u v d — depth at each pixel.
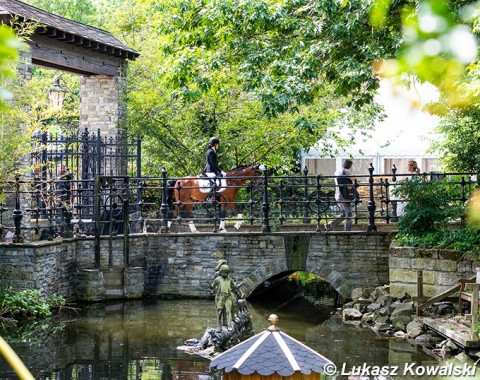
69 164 23.64
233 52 17.00
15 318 14.43
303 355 6.53
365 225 18.02
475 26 4.54
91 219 20.22
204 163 22.89
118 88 24.27
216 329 12.22
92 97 24.42
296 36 15.59
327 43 14.67
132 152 21.61
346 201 17.03
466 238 14.25
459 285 13.12
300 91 14.83
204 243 17.25
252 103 21.91
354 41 14.57
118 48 23.39
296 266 16.86
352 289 16.61
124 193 17.73
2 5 17.98
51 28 19.80
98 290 16.39
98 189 16.80
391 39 13.96
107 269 16.80
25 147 15.12
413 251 14.51
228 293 12.53
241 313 13.13
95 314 15.06
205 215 20.47
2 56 2.00
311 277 21.66
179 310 15.68
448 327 12.02
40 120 15.33
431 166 26.30
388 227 17.45
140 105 23.03
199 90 17.66
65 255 16.02
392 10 9.94
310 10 15.43
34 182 15.27
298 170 27.16
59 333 13.11
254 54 15.81
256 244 17.05
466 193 16.30
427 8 2.04
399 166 27.34
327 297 18.12
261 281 16.95
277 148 23.03
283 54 15.81
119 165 23.64
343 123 23.59
